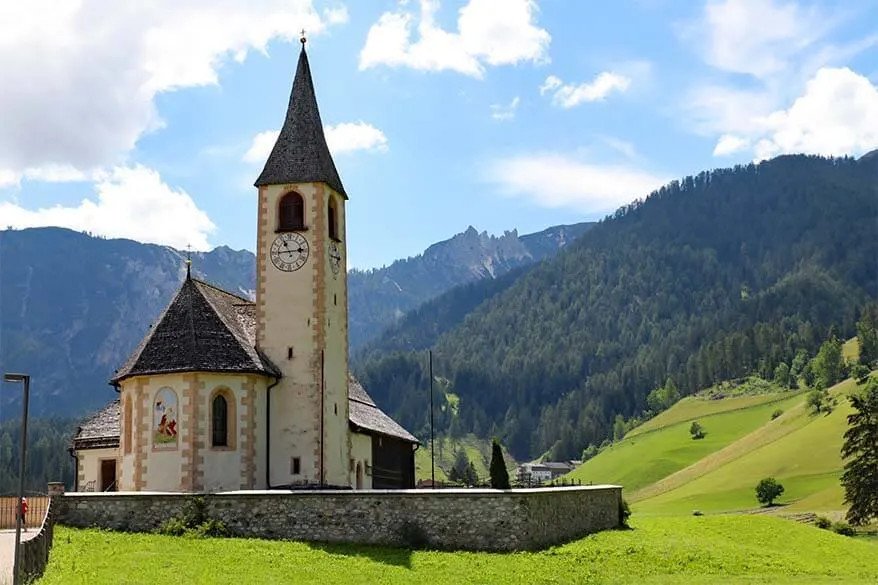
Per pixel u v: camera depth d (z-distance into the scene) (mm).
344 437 64625
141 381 58062
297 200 65062
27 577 35625
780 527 65000
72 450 68188
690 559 51375
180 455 56625
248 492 50406
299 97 67750
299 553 46156
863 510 100250
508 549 48812
